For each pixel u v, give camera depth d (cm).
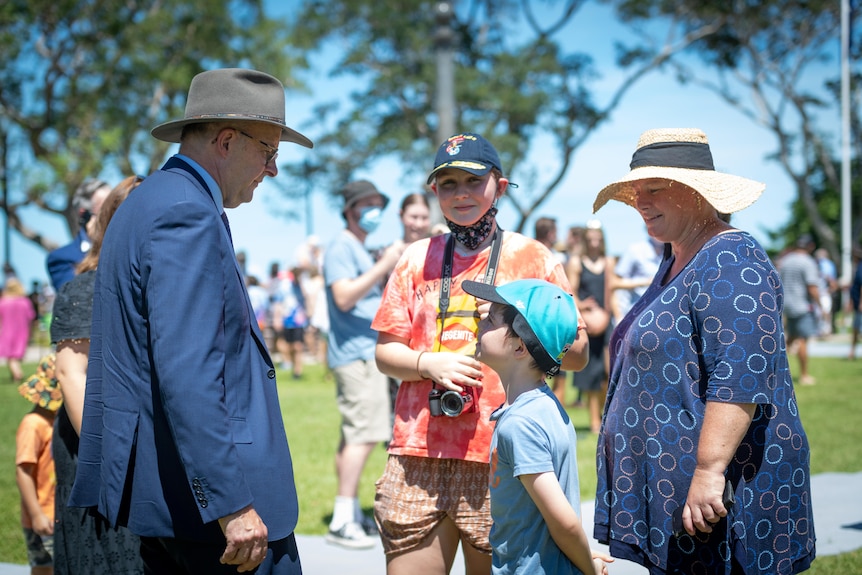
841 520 552
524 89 3303
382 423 549
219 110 271
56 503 335
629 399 287
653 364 280
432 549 328
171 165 274
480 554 324
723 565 267
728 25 3481
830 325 2852
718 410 261
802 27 3516
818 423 934
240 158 278
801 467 274
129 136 2775
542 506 264
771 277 272
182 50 2817
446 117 1287
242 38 2898
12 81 2698
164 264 247
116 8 2675
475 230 336
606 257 880
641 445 281
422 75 3319
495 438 282
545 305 280
